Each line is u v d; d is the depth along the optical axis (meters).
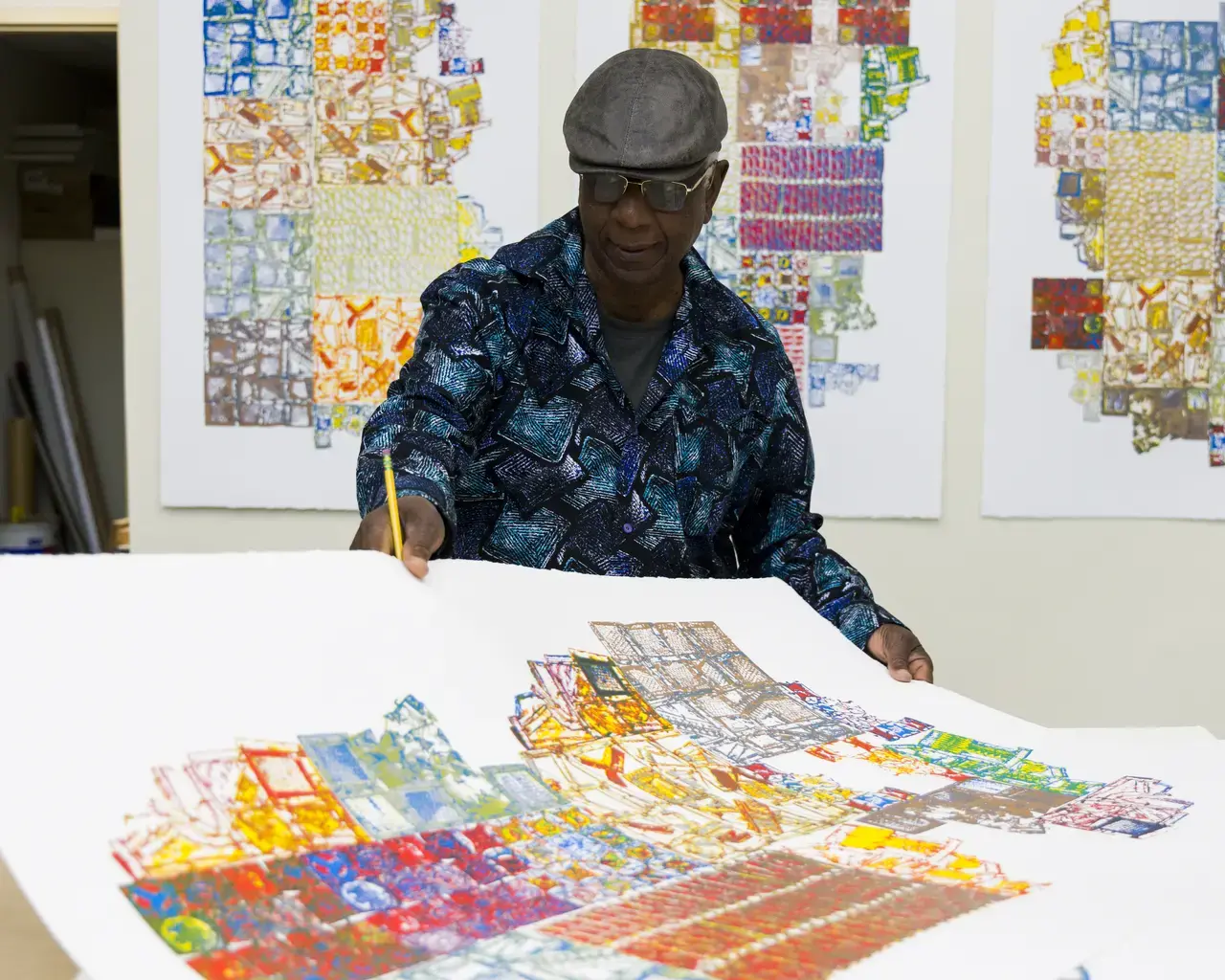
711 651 0.94
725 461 1.13
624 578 1.00
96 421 3.85
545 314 1.09
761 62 2.22
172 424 2.27
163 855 0.51
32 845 0.49
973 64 2.23
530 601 0.89
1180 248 2.25
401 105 2.24
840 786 0.76
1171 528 2.30
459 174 2.25
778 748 0.82
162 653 0.61
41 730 0.54
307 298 2.26
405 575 0.80
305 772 0.60
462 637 0.78
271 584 0.70
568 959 0.49
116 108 4.18
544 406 1.08
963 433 2.29
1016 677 2.32
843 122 2.23
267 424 2.27
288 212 2.25
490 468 1.08
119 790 0.53
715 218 2.25
